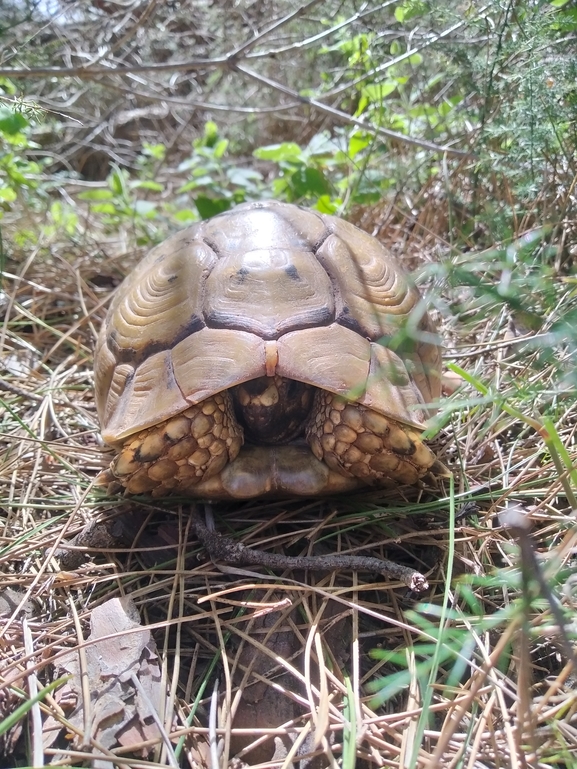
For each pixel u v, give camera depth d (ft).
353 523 0.77
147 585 0.72
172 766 0.51
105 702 0.56
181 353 0.72
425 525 0.76
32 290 1.40
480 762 0.52
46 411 1.02
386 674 0.63
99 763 0.51
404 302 0.80
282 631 0.66
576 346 0.64
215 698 0.58
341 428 0.72
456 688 0.56
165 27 1.83
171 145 2.23
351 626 0.67
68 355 1.25
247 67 1.94
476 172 1.16
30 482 0.88
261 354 0.68
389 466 0.74
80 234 1.68
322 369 0.69
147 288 0.82
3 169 1.35
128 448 0.72
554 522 0.73
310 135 1.96
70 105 1.93
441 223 1.33
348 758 0.49
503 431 0.90
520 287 0.66
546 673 0.61
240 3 1.75
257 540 0.75
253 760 0.55
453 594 0.66
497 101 1.11
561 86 0.95
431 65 1.50
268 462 0.76
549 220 1.01
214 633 0.68
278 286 0.74
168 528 0.79
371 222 1.44
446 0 1.14
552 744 0.51
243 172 1.69
